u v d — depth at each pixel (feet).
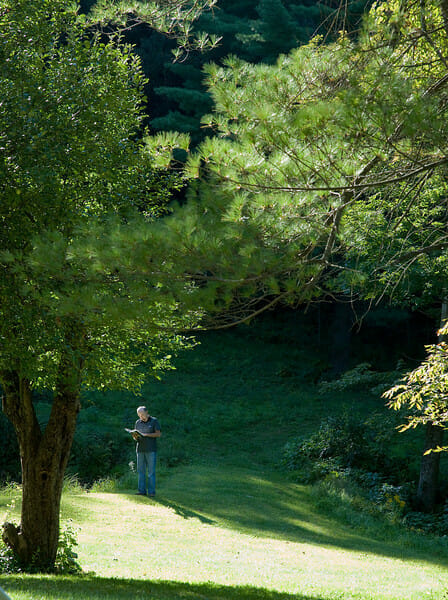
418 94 18.37
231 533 47.37
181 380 108.58
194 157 21.16
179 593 29.14
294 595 30.55
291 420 95.91
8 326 28.78
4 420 69.62
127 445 78.84
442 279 55.01
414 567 44.37
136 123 36.11
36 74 32.55
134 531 44.68
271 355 122.83
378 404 101.81
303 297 22.50
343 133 19.15
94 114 32.27
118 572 34.35
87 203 32.86
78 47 33.88
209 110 103.45
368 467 74.79
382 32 19.66
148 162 33.71
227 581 33.53
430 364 37.55
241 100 20.86
